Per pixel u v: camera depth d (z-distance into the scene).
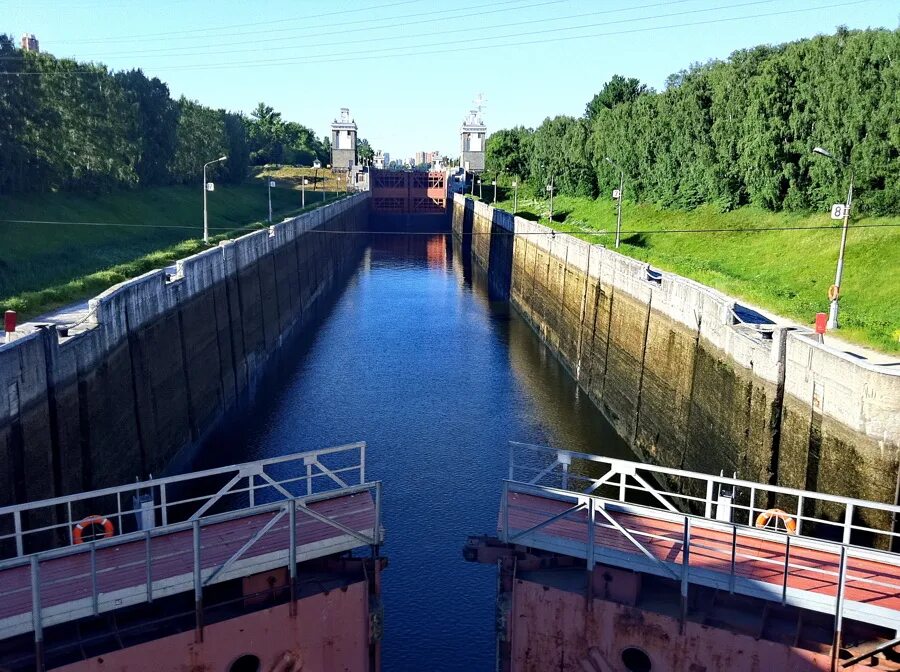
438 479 29.78
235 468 15.38
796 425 21.00
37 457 19.38
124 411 25.64
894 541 17.22
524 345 53.94
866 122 38.03
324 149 176.00
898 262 32.91
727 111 52.03
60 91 51.28
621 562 14.15
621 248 48.62
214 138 87.56
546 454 32.84
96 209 52.41
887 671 12.59
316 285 71.38
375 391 41.41
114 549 14.46
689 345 29.22
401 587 22.50
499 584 15.78
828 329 25.59
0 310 25.50
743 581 13.30
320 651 14.80
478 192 134.38
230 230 57.12
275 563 14.23
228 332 40.03
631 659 14.65
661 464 31.45
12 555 18.08
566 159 93.31
